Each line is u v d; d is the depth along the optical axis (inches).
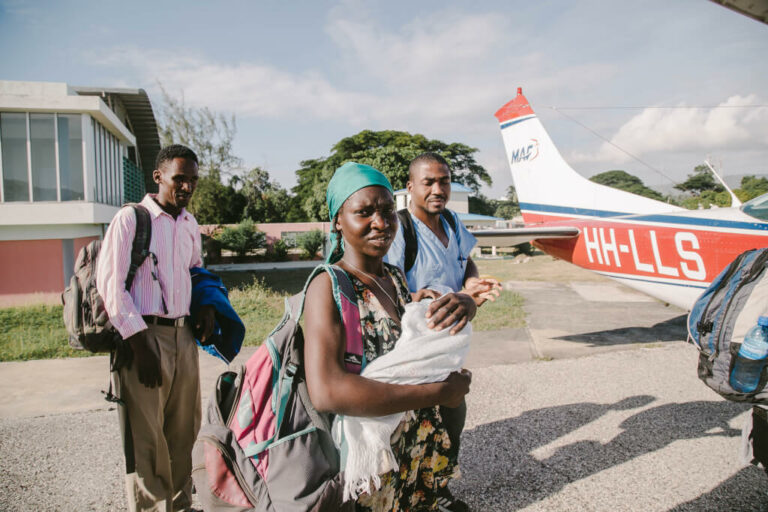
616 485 97.0
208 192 994.7
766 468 76.9
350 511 43.7
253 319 282.7
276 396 45.4
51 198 373.7
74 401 150.4
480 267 698.8
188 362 83.4
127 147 596.1
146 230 77.1
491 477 100.7
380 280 51.9
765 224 180.1
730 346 69.4
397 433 48.7
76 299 73.2
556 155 311.1
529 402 143.1
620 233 238.8
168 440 84.1
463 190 1252.5
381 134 1470.2
